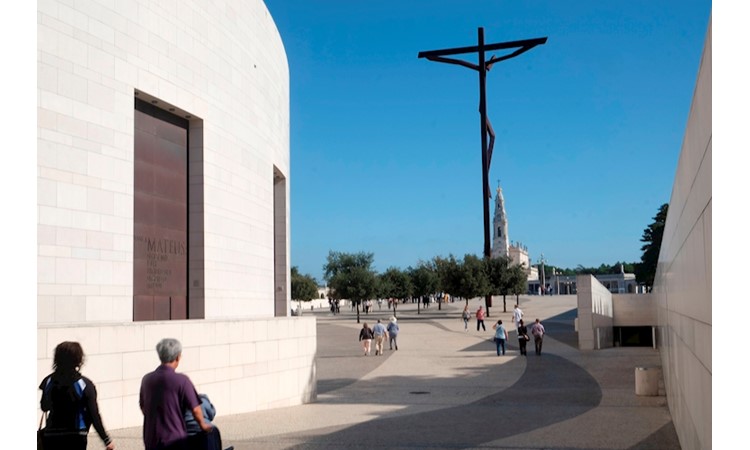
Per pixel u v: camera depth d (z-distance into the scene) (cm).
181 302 1788
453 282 5328
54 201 1354
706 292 552
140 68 1590
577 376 2117
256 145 2198
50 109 1356
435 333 3988
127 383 1124
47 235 1336
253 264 2150
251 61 2166
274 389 1499
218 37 1930
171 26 1708
